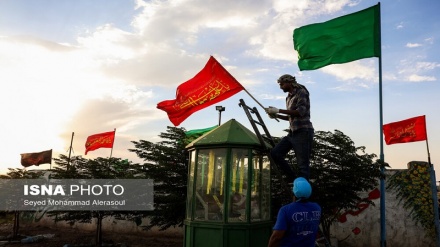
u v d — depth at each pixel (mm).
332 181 10555
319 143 10625
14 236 18031
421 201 13906
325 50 10492
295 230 4082
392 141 15172
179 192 13219
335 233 14539
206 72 9336
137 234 18609
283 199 10719
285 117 6574
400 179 14266
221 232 7090
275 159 6684
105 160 16062
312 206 4301
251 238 7125
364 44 10328
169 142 13914
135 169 14625
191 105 9406
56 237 18297
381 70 10367
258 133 6727
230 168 7395
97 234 15758
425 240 13617
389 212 14188
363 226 14250
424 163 14180
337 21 10562
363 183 10391
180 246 15617
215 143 7508
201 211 7562
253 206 7480
